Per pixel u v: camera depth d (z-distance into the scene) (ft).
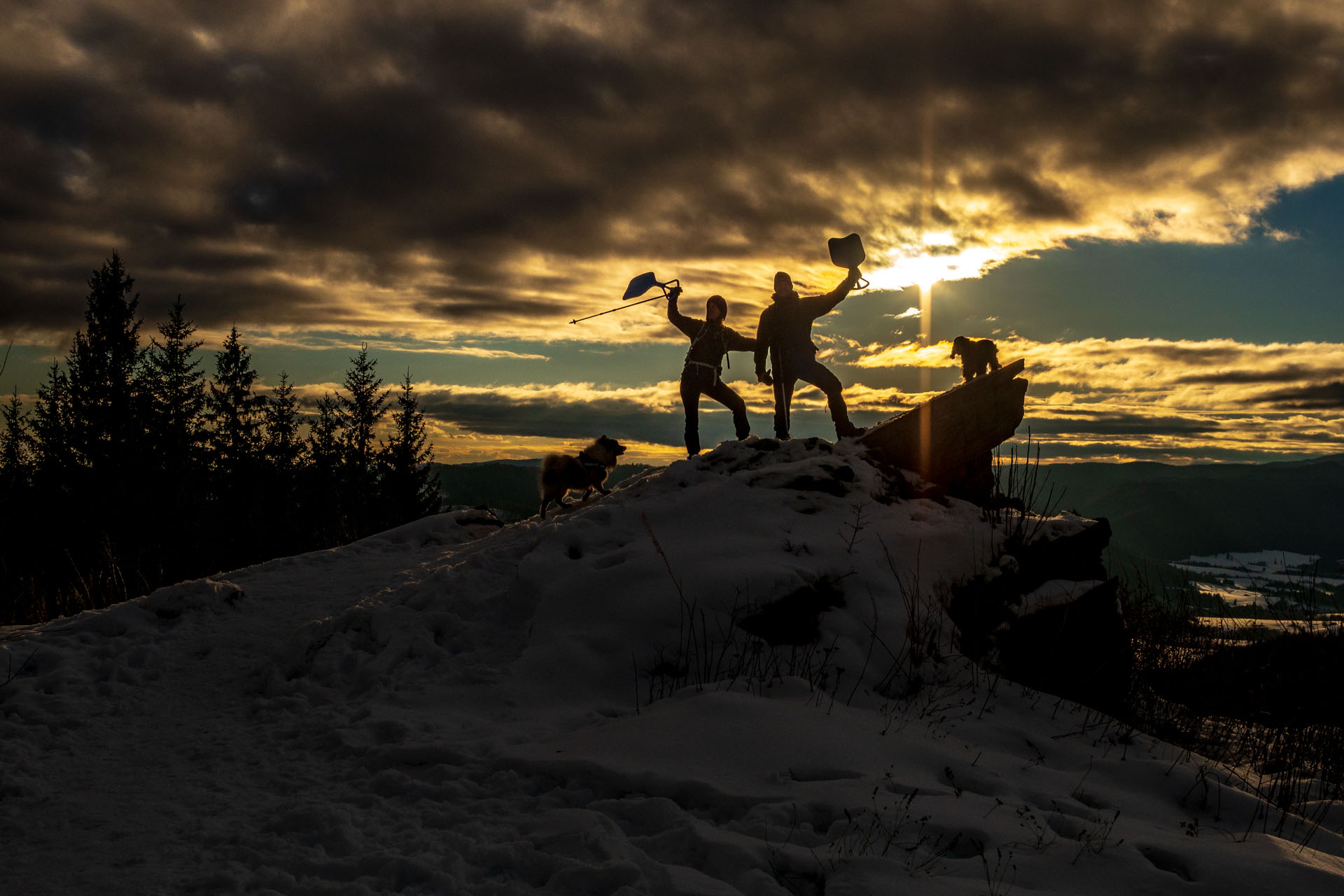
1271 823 13.52
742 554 20.88
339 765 14.84
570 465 28.55
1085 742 16.96
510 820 12.30
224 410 129.29
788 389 29.25
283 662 20.03
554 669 18.39
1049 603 21.56
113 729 17.11
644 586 20.13
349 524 49.26
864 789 12.57
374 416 137.18
